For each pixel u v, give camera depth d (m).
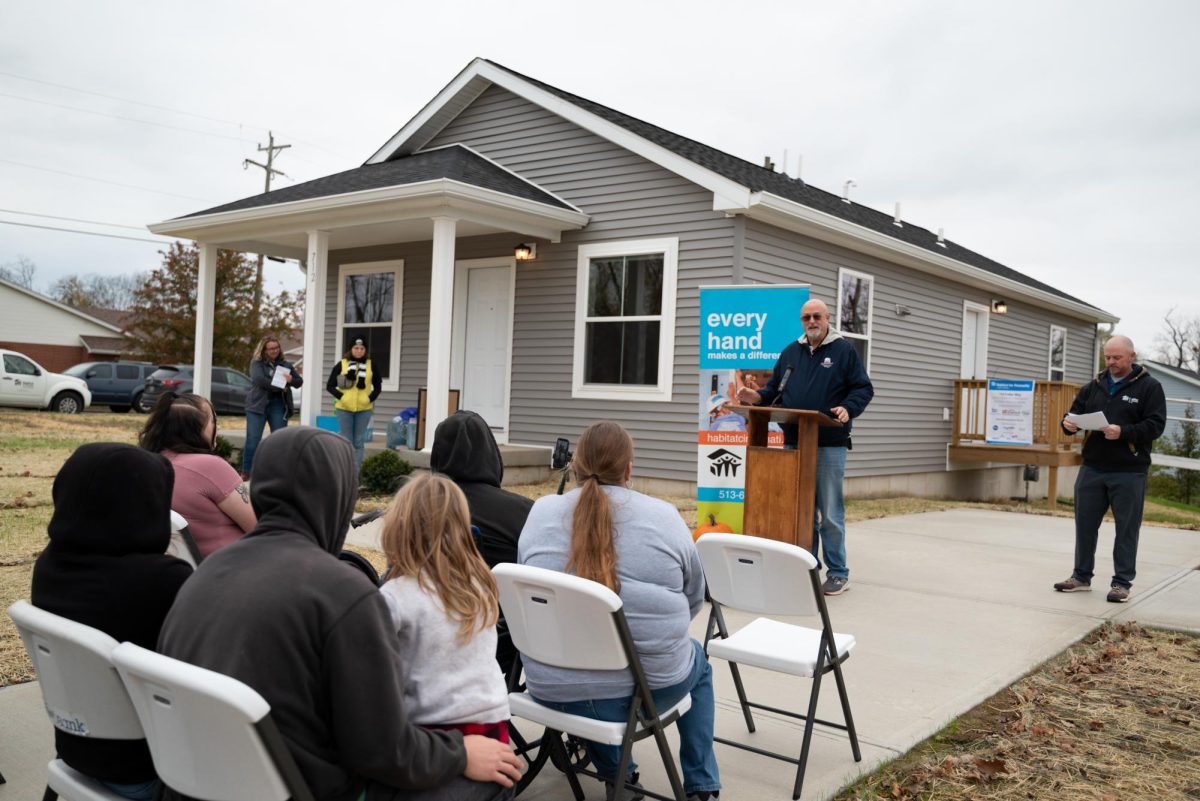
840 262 11.34
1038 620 5.36
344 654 1.66
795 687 4.08
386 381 12.55
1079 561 6.26
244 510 3.40
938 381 13.95
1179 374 34.66
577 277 10.77
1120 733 3.63
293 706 1.64
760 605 3.11
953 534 8.84
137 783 1.97
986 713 3.84
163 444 3.48
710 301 7.20
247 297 26.38
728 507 7.18
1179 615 5.59
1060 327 18.20
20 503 7.75
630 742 2.39
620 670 2.43
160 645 1.74
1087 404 6.15
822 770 3.17
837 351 5.90
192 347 25.61
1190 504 21.25
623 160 10.45
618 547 2.52
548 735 2.69
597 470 2.63
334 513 1.86
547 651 2.46
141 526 1.98
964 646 4.76
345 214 10.21
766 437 5.91
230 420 21.58
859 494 12.18
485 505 3.04
